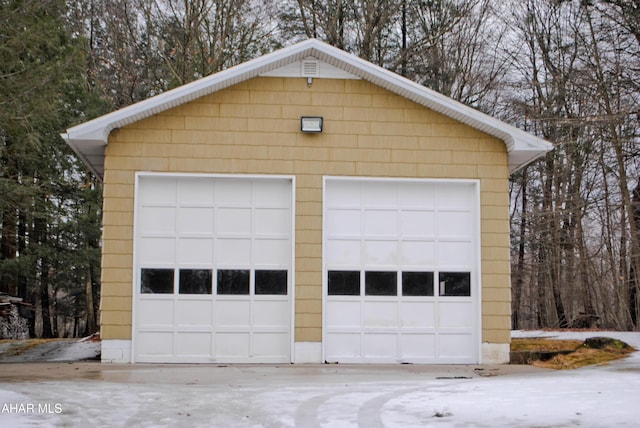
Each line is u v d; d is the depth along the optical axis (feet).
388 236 43.04
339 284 42.50
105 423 22.43
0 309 75.61
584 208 85.66
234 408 24.76
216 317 41.81
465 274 43.14
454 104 42.09
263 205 42.65
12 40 55.47
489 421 22.24
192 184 42.42
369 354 42.22
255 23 88.33
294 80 43.01
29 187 70.64
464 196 43.60
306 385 30.99
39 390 28.55
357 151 42.86
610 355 42.86
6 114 54.44
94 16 94.22
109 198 41.42
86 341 52.70
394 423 22.21
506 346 42.32
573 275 90.84
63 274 97.04
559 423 21.76
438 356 42.47
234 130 42.47
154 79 91.66
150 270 41.70
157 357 41.27
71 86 81.82
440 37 90.84
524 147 42.24
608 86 75.05
